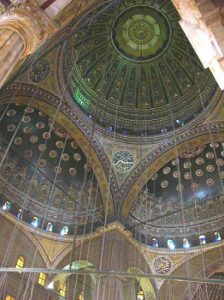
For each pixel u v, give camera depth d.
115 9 22.59
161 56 24.17
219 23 6.99
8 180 19.45
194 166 22.44
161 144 21.84
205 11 7.10
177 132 21.61
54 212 20.69
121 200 21.06
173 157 21.89
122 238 19.67
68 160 22.22
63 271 6.57
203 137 20.94
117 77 24.30
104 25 23.11
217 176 21.92
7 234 17.62
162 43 23.91
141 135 22.41
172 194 22.80
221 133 20.36
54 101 19.92
